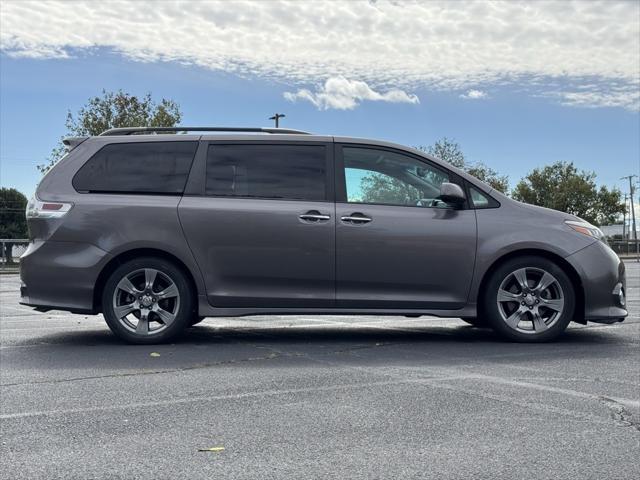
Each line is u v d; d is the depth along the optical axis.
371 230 6.05
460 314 6.14
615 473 2.94
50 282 6.05
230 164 6.23
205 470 2.98
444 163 6.30
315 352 5.79
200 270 6.06
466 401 4.10
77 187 6.17
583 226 6.26
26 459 3.12
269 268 6.06
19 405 4.04
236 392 4.35
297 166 6.22
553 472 2.95
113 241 6.03
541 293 6.18
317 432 3.50
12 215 59.41
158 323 6.29
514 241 6.07
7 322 8.10
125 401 4.13
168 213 6.06
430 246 6.07
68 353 5.75
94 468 3.01
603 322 6.25
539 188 74.50
